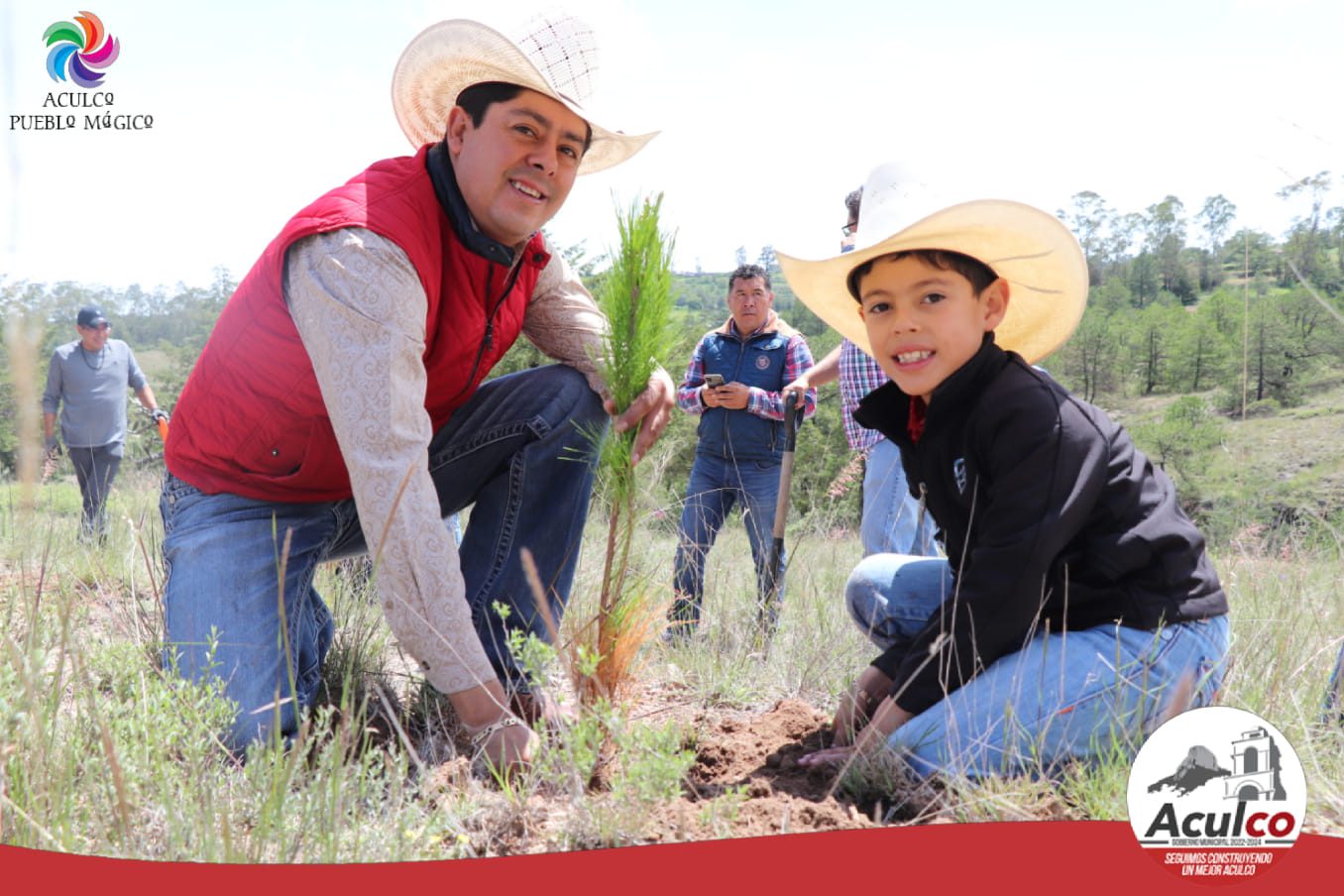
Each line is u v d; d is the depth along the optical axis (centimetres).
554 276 347
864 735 263
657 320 292
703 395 577
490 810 230
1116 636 247
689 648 395
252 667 274
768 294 596
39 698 224
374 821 215
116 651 283
